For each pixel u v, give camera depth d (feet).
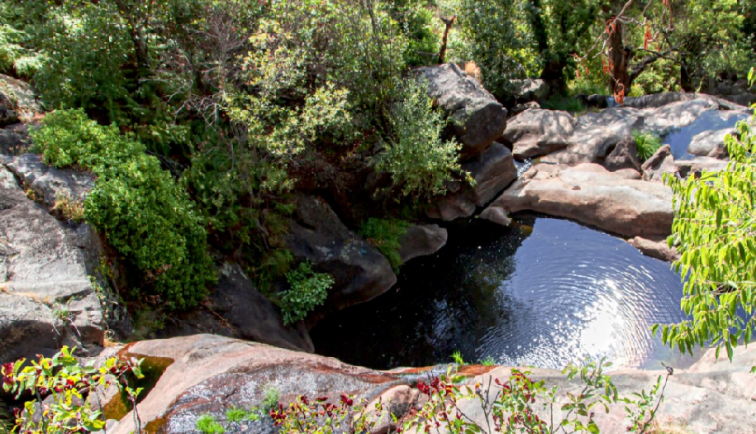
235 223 34.68
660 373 17.34
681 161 55.83
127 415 17.74
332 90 41.04
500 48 66.13
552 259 45.73
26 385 10.12
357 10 43.86
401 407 17.06
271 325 33.65
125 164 27.81
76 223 25.18
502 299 40.91
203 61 38.37
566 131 61.31
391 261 44.32
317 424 14.84
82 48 32.53
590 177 53.83
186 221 29.96
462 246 48.49
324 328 38.37
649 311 37.91
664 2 73.97
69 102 32.32
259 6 38.96
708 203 11.53
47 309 20.67
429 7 72.74
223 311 31.60
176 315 29.50
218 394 18.08
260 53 35.60
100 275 24.86
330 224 41.78
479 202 53.78
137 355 20.63
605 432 14.30
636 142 60.34
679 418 14.71
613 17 76.43
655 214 46.32
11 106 30.76
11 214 24.45
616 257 45.37
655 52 84.58
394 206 48.14
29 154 27.43
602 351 34.45
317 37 42.42
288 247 38.55
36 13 35.32
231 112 32.58
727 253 10.73
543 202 53.16
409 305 40.65
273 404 17.56
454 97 49.93
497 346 35.83
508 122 63.62
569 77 83.87
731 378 16.40
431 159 43.70
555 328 36.96
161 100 35.70
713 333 12.08
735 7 93.20
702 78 92.73
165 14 36.70
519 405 11.66
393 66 46.21
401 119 43.78
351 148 44.78
